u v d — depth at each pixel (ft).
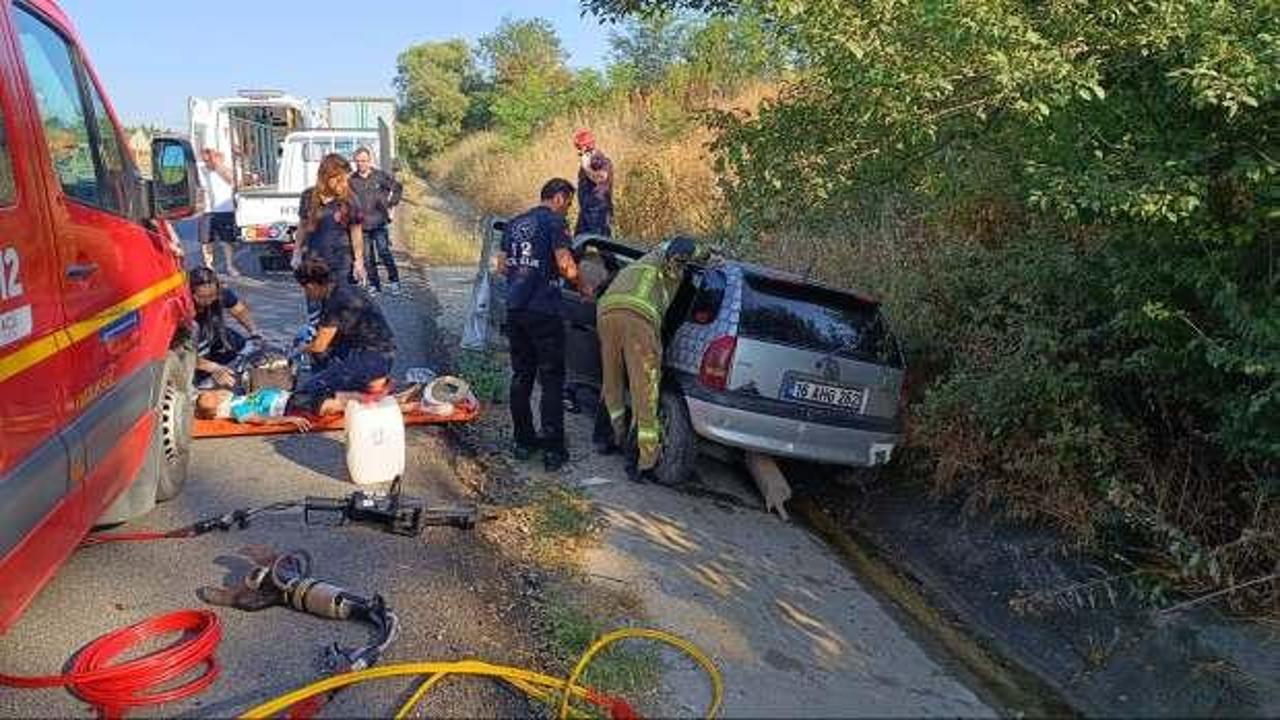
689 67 73.97
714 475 22.31
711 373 19.74
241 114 62.64
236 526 17.15
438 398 23.40
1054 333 19.26
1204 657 14.90
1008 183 20.27
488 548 16.85
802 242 27.04
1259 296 15.87
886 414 20.79
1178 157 15.25
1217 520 17.80
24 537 11.21
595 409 26.07
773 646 14.33
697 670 13.26
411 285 45.21
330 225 26.86
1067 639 15.96
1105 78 16.26
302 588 14.17
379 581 15.34
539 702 12.27
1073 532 18.39
